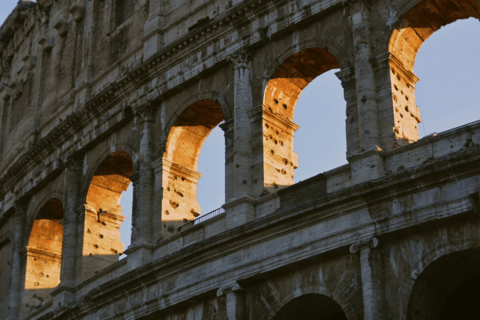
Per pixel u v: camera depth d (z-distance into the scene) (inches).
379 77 1659.7
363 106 1633.9
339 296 1530.5
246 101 1844.2
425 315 1471.5
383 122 1622.8
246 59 1879.9
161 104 2064.5
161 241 1895.9
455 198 1437.0
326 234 1560.0
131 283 1856.5
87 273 2130.9
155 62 2065.7
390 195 1502.2
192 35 1990.7
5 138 2758.4
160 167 1979.6
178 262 1769.2
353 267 1533.0
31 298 2341.3
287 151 1834.4
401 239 1492.4
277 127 1836.9
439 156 1525.6
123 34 2298.2
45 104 2556.6
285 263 1595.7
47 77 2603.3
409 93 1691.7
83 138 2250.2
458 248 1430.9
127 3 2370.8
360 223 1524.4
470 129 1508.4
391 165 1573.6
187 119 2017.7
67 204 2226.9
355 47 1691.7
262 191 1747.0
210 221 1802.4
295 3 1829.5
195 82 1994.3
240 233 1663.4
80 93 2347.4
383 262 1496.1
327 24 1775.3
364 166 1578.5
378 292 1465.3
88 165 2233.0
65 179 2297.0
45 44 2642.7
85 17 2495.1
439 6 1676.9
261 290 1648.6
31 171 2459.4
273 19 1857.8
